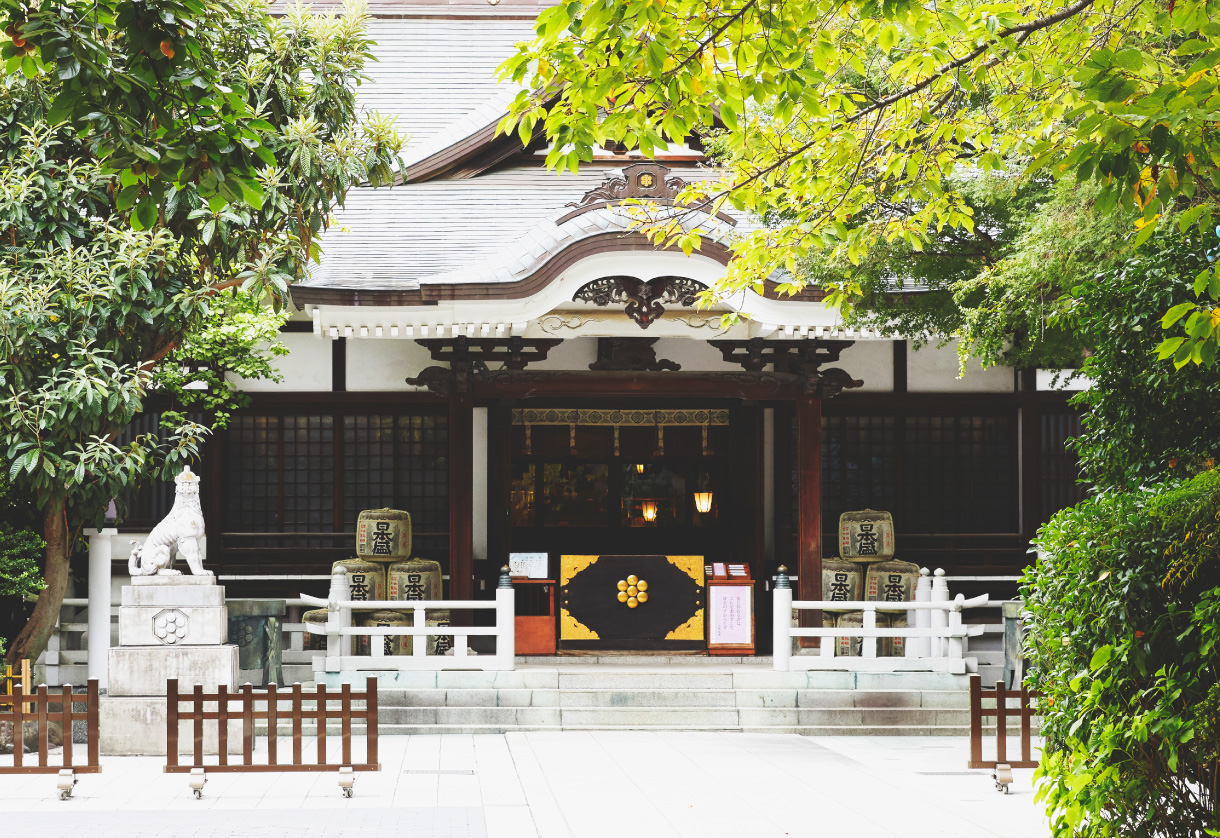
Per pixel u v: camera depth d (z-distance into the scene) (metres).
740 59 6.09
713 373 14.56
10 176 10.14
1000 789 8.63
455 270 14.70
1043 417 16.30
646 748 10.96
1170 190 4.53
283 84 10.91
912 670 12.81
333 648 12.66
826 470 16.30
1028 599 6.16
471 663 12.73
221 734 8.80
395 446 16.16
